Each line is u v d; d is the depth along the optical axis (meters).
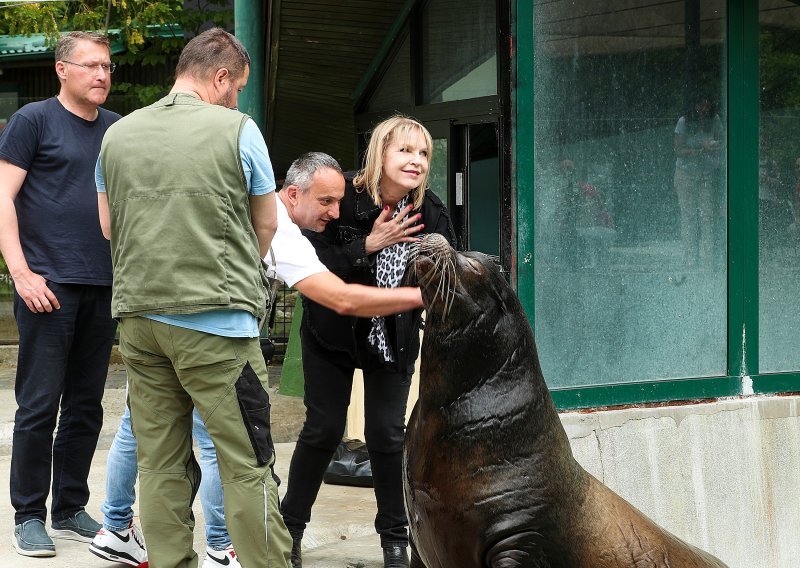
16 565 4.25
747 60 5.54
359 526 5.02
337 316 4.07
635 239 5.30
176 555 3.63
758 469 5.54
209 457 3.88
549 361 5.11
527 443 2.83
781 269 5.76
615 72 5.21
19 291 4.32
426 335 2.86
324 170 3.95
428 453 2.88
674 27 5.35
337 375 4.18
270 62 7.23
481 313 2.79
